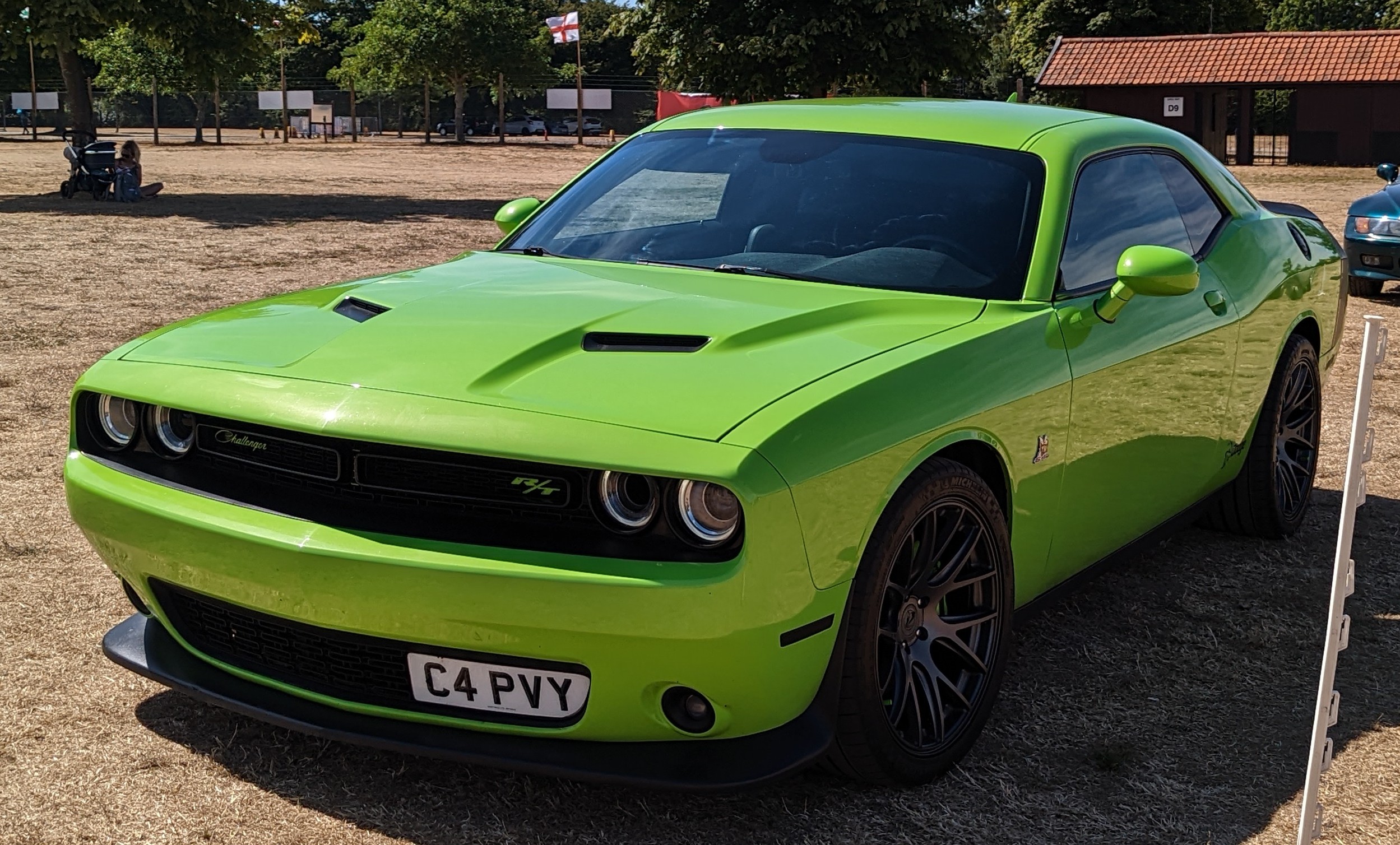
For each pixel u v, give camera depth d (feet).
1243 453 14.58
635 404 8.03
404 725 8.55
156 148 143.95
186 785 9.17
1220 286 13.28
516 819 8.80
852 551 8.24
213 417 8.86
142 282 35.53
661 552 7.70
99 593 13.03
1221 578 14.32
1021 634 12.54
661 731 8.25
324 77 285.02
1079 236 11.32
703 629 7.60
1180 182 13.67
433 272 11.32
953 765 9.71
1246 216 14.66
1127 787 9.55
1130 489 11.84
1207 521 15.90
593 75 299.38
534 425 7.84
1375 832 9.04
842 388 8.32
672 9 90.02
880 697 8.73
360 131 228.02
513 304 9.77
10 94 212.23
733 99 92.22
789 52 85.81
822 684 8.50
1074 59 146.20
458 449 7.82
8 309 30.30
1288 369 14.89
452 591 7.81
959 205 11.23
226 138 191.11
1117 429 11.25
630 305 9.66
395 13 184.24
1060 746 10.18
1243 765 9.98
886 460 8.38
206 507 8.65
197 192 73.41
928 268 10.68
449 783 9.26
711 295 10.07
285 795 9.06
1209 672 11.75
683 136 13.30
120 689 10.78
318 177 90.94
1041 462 10.17
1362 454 7.66
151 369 9.37
